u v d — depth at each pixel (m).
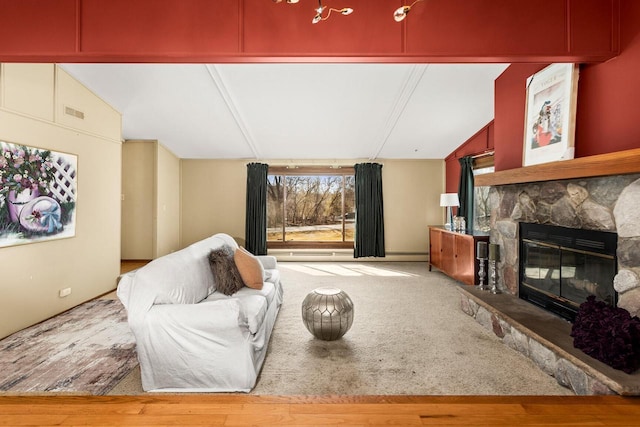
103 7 2.20
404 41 2.27
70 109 3.77
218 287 2.96
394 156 6.84
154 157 5.99
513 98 3.52
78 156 3.90
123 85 4.00
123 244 6.09
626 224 2.13
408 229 7.00
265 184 6.84
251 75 3.78
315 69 3.66
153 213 6.02
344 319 2.79
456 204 5.77
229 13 2.24
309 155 6.73
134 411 1.60
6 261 3.01
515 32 2.26
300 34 2.26
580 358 2.03
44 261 3.42
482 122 5.15
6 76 3.00
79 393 2.10
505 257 3.59
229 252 3.37
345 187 7.12
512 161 3.55
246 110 4.68
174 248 6.77
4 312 2.99
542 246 3.02
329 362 2.51
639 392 1.71
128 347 2.78
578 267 2.61
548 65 2.98
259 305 2.48
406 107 4.60
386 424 1.49
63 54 2.20
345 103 4.46
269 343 2.86
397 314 3.64
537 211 3.06
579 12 2.25
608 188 2.27
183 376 2.12
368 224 6.83
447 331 3.14
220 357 2.11
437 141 5.96
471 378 2.28
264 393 2.10
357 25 2.26
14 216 3.08
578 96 2.63
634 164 1.86
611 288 2.29
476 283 4.35
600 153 2.43
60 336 3.01
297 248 7.09
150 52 2.22
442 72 3.75
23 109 3.17
